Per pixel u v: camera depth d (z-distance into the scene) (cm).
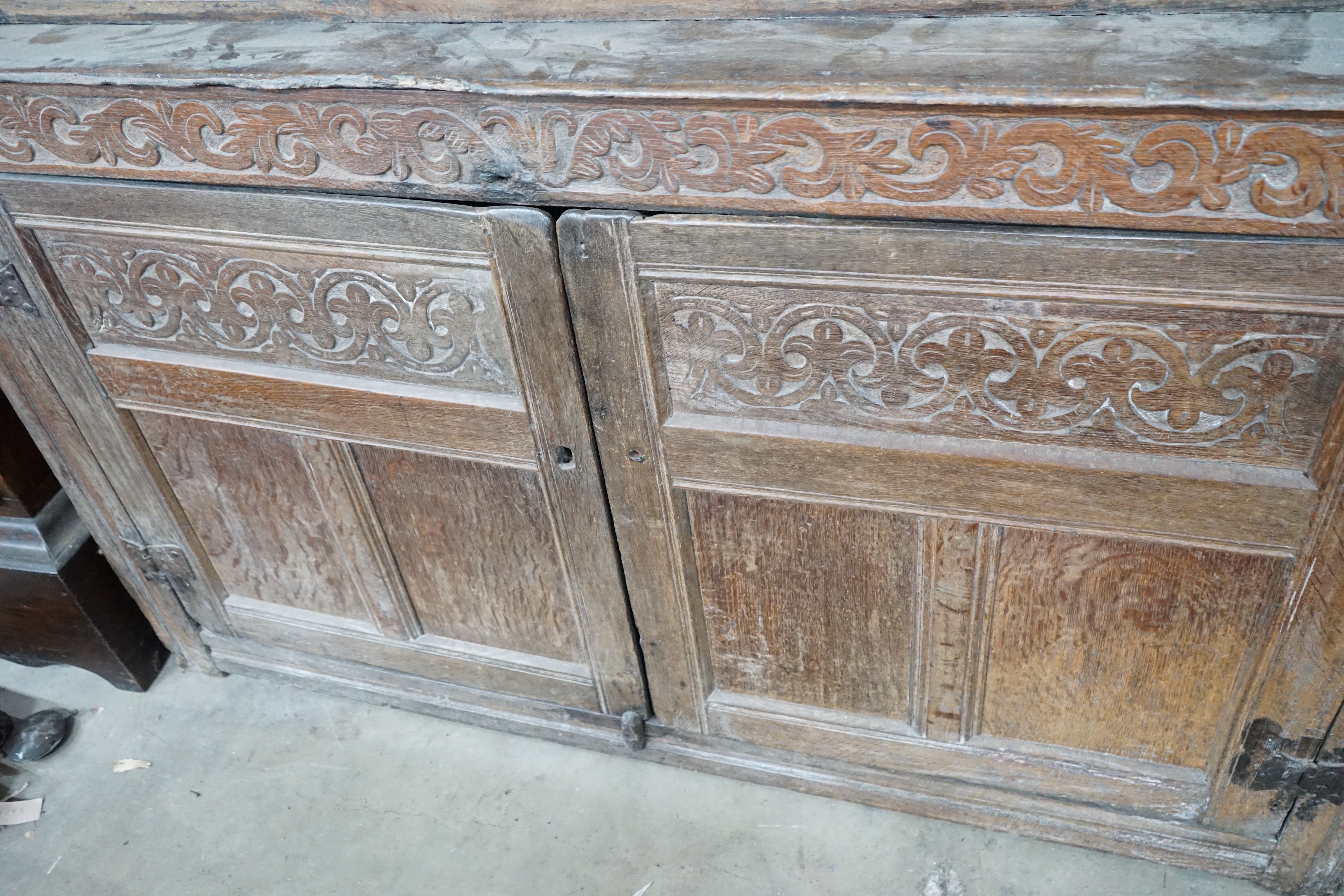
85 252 141
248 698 203
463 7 123
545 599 163
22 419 171
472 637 178
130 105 120
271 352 143
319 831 177
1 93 124
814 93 95
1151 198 93
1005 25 106
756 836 170
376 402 142
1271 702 129
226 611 192
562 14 121
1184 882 156
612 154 106
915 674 148
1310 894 150
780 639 153
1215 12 103
